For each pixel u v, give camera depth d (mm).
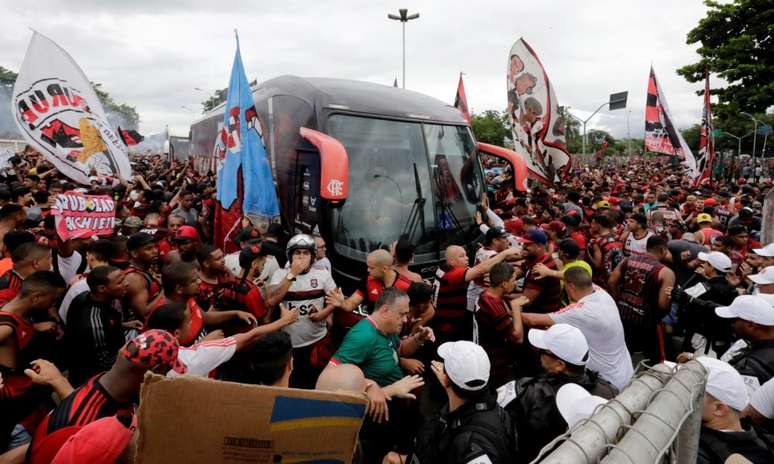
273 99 7742
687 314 5176
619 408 1519
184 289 3738
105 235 5758
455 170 7137
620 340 4000
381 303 3457
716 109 22359
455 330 5117
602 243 7527
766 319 3428
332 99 6500
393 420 3418
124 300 4504
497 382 4492
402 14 21828
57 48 6340
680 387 1631
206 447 1584
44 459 2061
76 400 2217
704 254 5492
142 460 1525
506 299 5027
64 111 6414
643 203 13422
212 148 13242
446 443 2352
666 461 1516
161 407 1517
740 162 41750
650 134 14133
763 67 20688
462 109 17250
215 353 3166
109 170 6914
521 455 2789
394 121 6742
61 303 4727
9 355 3307
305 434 1703
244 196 6270
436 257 6594
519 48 10156
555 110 9875
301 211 6590
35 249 4262
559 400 2533
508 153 7387
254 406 1620
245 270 4559
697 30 22922
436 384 3951
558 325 3008
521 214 10188
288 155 6977
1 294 4113
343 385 2549
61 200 5234
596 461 1348
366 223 6223
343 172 5238
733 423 2412
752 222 9109
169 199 9414
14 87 5980
